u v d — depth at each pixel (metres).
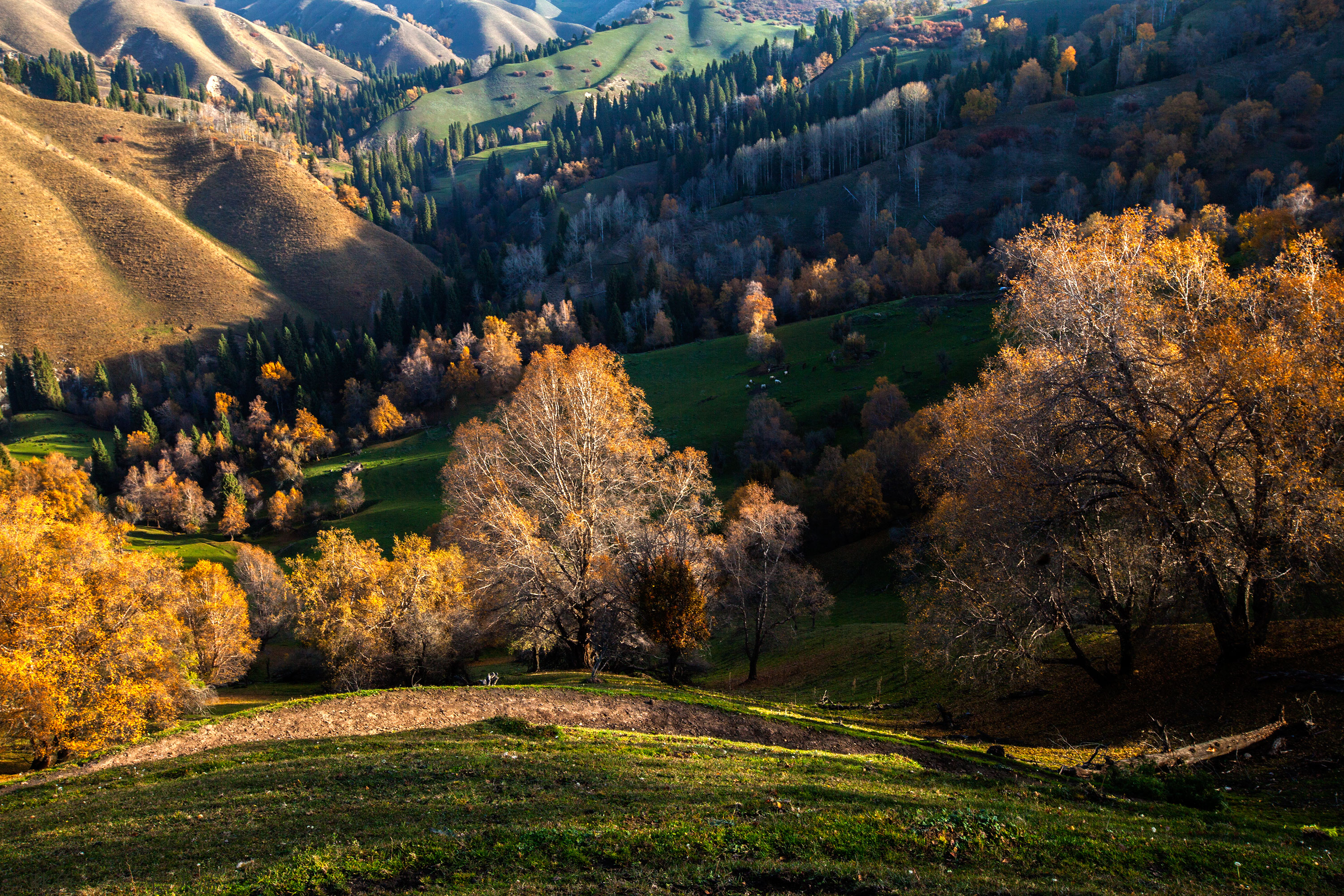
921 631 29.56
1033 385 25.25
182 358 191.12
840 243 197.12
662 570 38.00
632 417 45.50
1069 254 26.86
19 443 155.88
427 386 154.75
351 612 45.66
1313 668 21.70
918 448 83.50
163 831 13.56
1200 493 23.52
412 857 11.26
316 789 15.76
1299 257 25.45
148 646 35.16
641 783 15.69
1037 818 13.05
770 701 35.91
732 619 52.09
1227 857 11.41
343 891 10.38
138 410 161.50
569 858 11.10
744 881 10.32
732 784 15.48
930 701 33.38
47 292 195.12
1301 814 14.49
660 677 44.28
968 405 35.84
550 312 172.12
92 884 11.22
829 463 92.31
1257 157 160.75
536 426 43.22
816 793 14.66
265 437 147.00
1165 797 15.52
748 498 72.38
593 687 30.55
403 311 191.38
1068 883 10.40
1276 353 21.91
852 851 11.31
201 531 128.88
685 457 44.94
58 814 15.64
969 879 10.39
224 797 15.73
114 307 199.00
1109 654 29.34
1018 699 29.44
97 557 37.91
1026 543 25.28
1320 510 20.86
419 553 47.56
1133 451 24.09
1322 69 178.00
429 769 16.97
